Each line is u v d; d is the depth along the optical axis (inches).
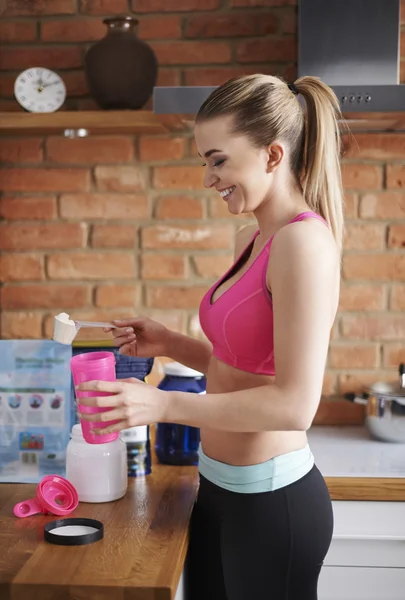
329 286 53.9
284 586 59.7
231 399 54.6
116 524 61.1
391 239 99.3
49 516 63.2
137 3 98.3
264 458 59.1
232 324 58.6
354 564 79.9
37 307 102.2
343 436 96.5
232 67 98.3
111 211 100.8
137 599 49.7
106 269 101.6
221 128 56.4
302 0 85.0
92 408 56.6
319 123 58.9
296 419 53.2
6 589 50.3
